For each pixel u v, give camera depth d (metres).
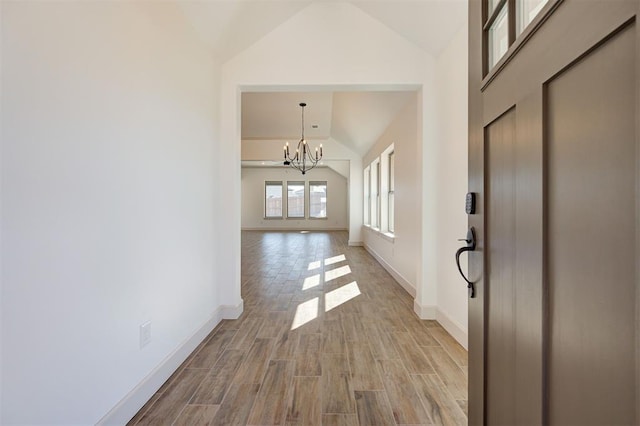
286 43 2.80
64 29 1.12
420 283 2.91
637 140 0.43
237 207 2.89
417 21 2.51
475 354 1.06
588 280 0.54
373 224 6.87
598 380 0.51
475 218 1.06
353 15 2.78
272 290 3.90
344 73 2.79
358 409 1.57
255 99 5.03
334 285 4.15
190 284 2.18
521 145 0.76
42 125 1.04
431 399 1.65
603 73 0.50
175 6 1.96
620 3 0.46
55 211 1.09
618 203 0.47
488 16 0.99
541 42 0.67
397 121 4.24
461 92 2.31
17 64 0.96
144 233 1.62
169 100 1.89
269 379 1.85
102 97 1.31
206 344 2.33
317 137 7.61
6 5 0.93
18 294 0.96
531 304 0.71
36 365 1.02
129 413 1.48
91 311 1.25
